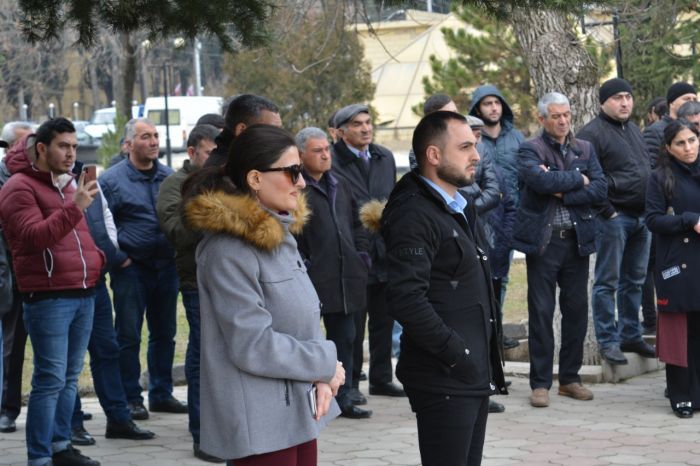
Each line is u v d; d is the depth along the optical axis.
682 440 7.50
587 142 8.67
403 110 38.62
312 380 4.17
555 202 8.52
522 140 9.35
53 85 45.22
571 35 10.10
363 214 5.66
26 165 6.61
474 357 4.88
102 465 7.02
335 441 7.57
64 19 6.69
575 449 7.28
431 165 5.01
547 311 8.58
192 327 7.18
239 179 4.29
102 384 7.71
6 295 6.20
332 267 7.93
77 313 6.82
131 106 25.31
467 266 4.92
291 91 27.86
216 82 51.78
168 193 7.17
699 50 16.95
